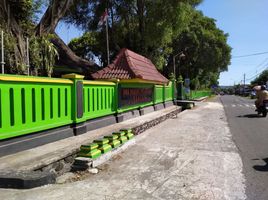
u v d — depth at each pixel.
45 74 12.05
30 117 6.82
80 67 21.39
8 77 6.14
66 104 8.23
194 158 7.88
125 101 12.80
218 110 23.89
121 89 12.30
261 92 19.33
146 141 10.09
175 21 25.19
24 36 11.70
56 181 5.72
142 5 25.41
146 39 25.55
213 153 8.50
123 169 6.77
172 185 5.76
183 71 51.84
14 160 5.85
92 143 7.10
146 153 8.34
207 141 10.29
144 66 14.90
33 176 5.21
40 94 7.16
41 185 5.27
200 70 54.94
